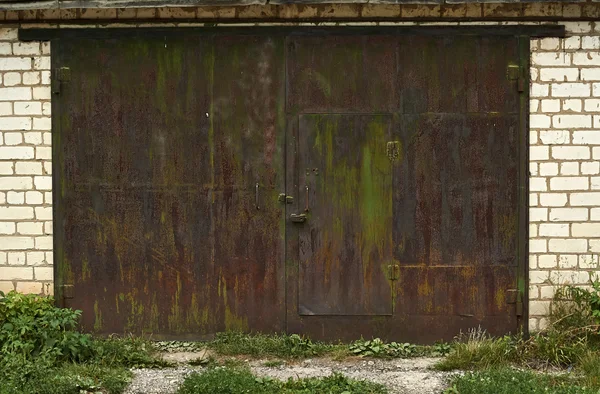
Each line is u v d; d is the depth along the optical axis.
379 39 6.55
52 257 6.70
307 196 6.62
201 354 6.51
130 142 6.65
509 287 6.63
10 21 6.60
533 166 6.58
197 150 6.64
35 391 5.42
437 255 6.63
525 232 6.61
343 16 6.54
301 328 6.69
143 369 6.16
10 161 6.67
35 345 6.16
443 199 6.61
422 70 6.56
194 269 6.70
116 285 6.71
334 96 6.58
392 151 6.59
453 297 6.64
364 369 6.14
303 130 6.60
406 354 6.49
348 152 6.60
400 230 6.63
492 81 6.55
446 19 6.51
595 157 6.56
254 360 6.37
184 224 6.68
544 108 6.56
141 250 6.70
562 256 6.61
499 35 6.53
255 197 6.65
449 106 6.57
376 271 6.65
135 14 6.57
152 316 6.72
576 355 6.10
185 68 6.61
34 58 6.63
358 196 6.62
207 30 6.58
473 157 6.58
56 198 6.67
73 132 6.65
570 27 6.52
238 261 6.68
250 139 6.62
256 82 6.60
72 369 5.91
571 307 6.57
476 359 6.17
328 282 6.67
